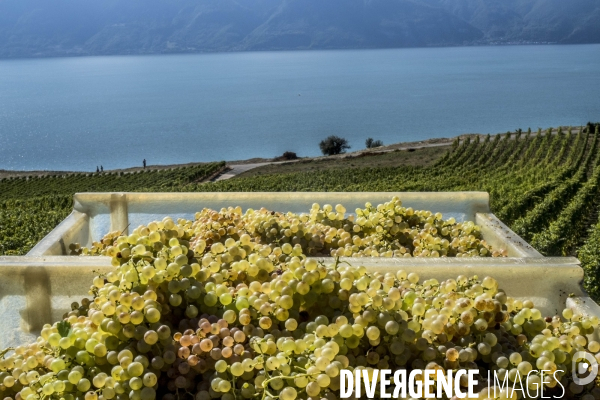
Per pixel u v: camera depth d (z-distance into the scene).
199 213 3.76
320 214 3.72
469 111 194.50
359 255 2.99
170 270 2.11
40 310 2.66
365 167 55.28
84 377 1.89
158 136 173.50
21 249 15.15
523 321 2.05
